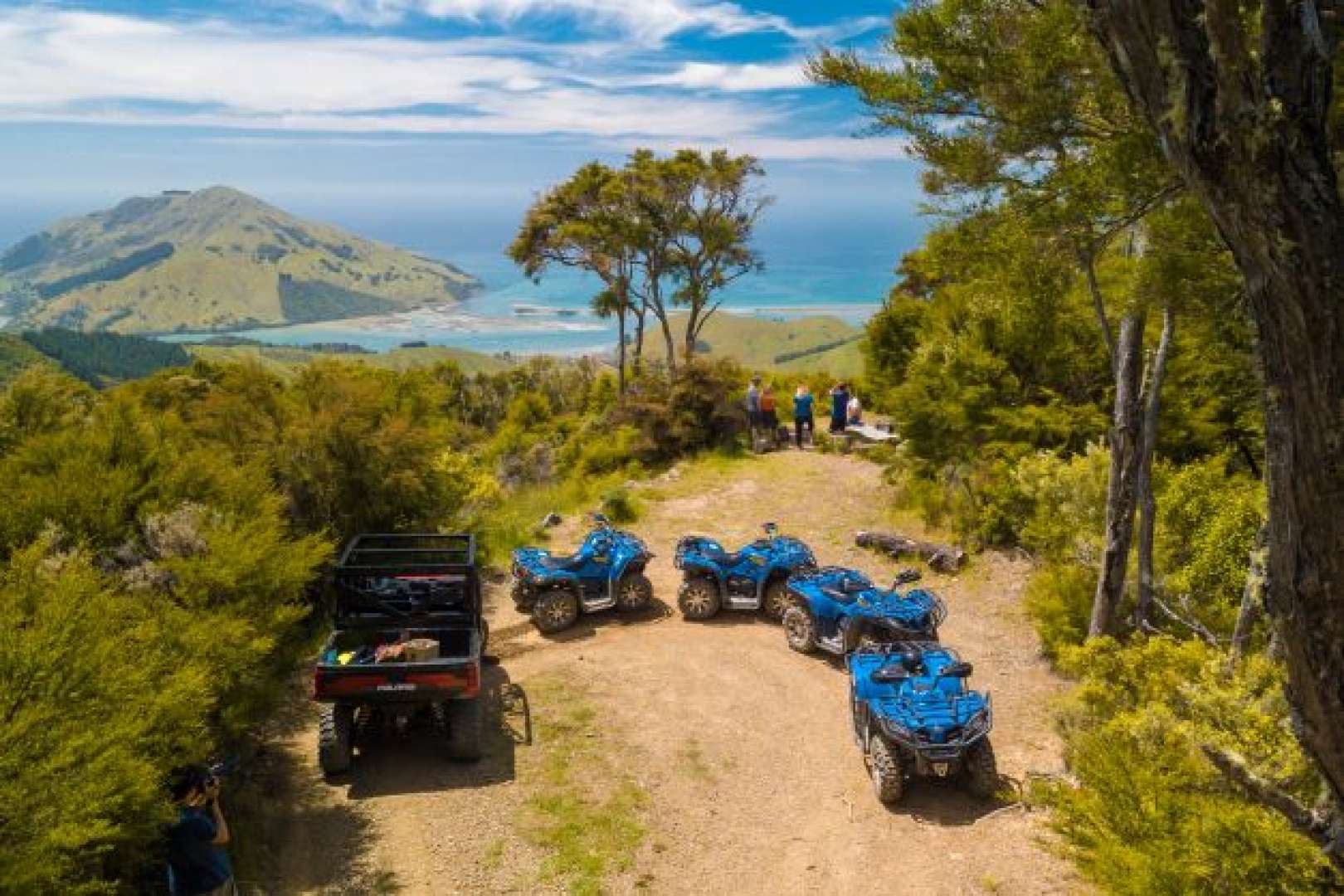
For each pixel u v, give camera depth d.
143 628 6.69
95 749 5.13
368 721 9.02
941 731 7.33
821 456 21.55
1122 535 9.06
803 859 6.90
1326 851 3.38
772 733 8.90
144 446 9.75
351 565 9.41
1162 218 5.97
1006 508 13.51
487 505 17.47
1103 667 7.27
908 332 25.31
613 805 7.61
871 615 9.66
